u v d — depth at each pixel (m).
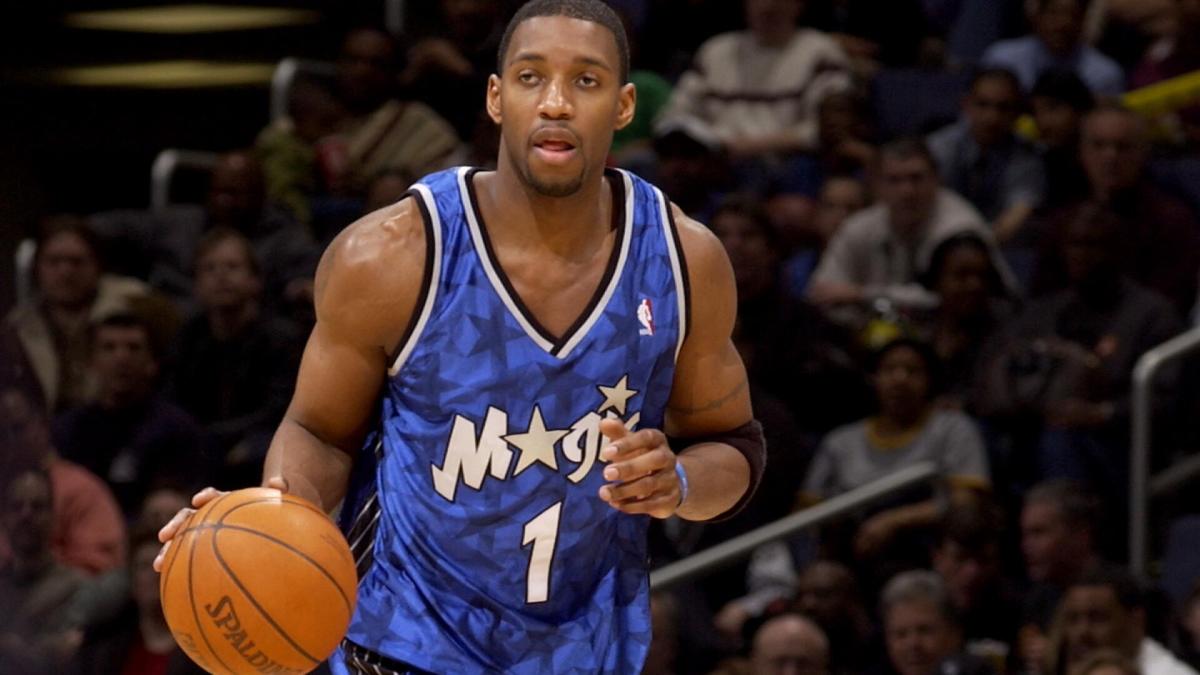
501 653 10.84
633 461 9.69
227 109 35.84
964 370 24.56
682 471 10.64
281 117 31.81
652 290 10.62
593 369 10.48
